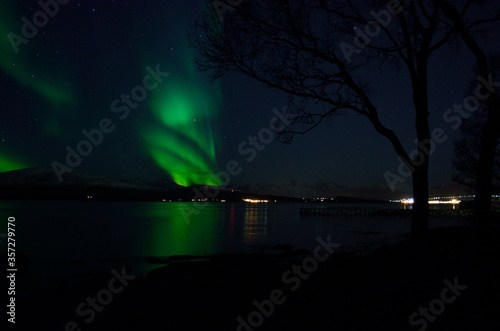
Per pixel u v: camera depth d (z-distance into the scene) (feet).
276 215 271.08
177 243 92.38
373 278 28.40
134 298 29.58
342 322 17.52
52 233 116.37
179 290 31.55
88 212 262.06
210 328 20.52
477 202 20.16
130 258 66.54
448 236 46.80
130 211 294.25
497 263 19.01
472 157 71.77
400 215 236.22
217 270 42.75
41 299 31.07
